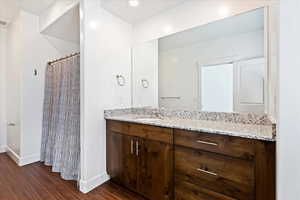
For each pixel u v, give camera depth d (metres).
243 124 1.74
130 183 2.11
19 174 2.61
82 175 2.16
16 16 3.14
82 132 2.16
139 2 2.21
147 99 2.64
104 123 2.39
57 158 2.70
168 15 2.38
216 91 2.00
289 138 0.98
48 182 2.37
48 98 3.11
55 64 2.95
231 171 1.35
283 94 1.00
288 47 0.98
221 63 1.95
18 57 3.11
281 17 1.00
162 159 1.78
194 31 2.14
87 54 2.16
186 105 2.26
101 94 2.34
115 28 2.53
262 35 1.67
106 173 2.40
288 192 0.99
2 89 3.72
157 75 2.54
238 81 1.83
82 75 2.16
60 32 3.10
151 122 1.88
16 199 1.97
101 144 2.35
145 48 2.64
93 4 2.22
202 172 1.50
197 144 1.53
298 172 0.96
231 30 1.87
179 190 1.66
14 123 3.29
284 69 0.99
